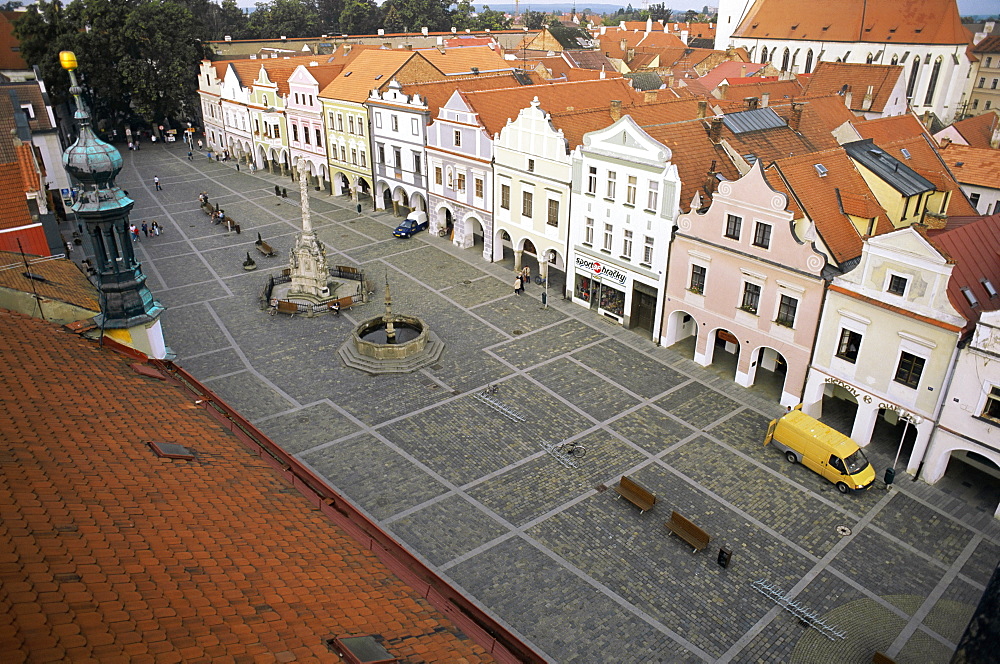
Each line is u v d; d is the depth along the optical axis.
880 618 25.52
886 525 30.03
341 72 78.44
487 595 26.08
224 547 12.52
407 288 53.81
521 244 55.44
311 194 81.06
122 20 98.38
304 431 35.97
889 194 39.22
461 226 62.09
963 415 30.70
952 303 30.22
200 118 117.69
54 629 8.30
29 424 14.31
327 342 45.44
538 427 36.50
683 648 24.12
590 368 42.34
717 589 26.66
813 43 118.75
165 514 12.87
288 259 60.22
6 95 56.31
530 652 13.62
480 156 57.12
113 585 9.83
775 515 30.53
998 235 35.28
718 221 39.25
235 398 38.88
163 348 24.25
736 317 39.72
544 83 79.56
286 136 85.81
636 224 44.59
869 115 78.94
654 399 39.16
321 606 11.77
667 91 66.00
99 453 14.38
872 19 112.88
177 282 55.34
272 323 48.06
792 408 38.16
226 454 17.38
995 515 30.62
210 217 72.00
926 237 31.17
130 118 114.12
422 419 37.16
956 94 107.19
